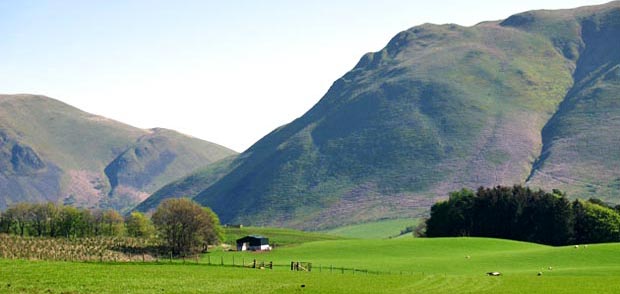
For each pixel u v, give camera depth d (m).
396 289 80.25
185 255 155.62
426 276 99.31
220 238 199.75
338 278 93.69
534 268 114.56
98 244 164.75
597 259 122.81
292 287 79.50
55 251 145.62
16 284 72.94
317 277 94.62
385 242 166.75
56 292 67.81
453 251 148.25
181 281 82.06
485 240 164.50
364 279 92.69
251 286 79.44
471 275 102.38
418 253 147.00
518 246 155.88
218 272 98.75
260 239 178.00
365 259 136.75
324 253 151.38
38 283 74.25
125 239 180.00
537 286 84.06
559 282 88.94
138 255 149.12
